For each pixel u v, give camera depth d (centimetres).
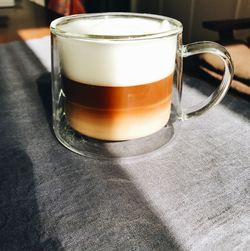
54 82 22
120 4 70
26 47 39
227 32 40
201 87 30
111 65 17
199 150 20
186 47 21
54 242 14
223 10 52
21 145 21
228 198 16
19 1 73
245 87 27
